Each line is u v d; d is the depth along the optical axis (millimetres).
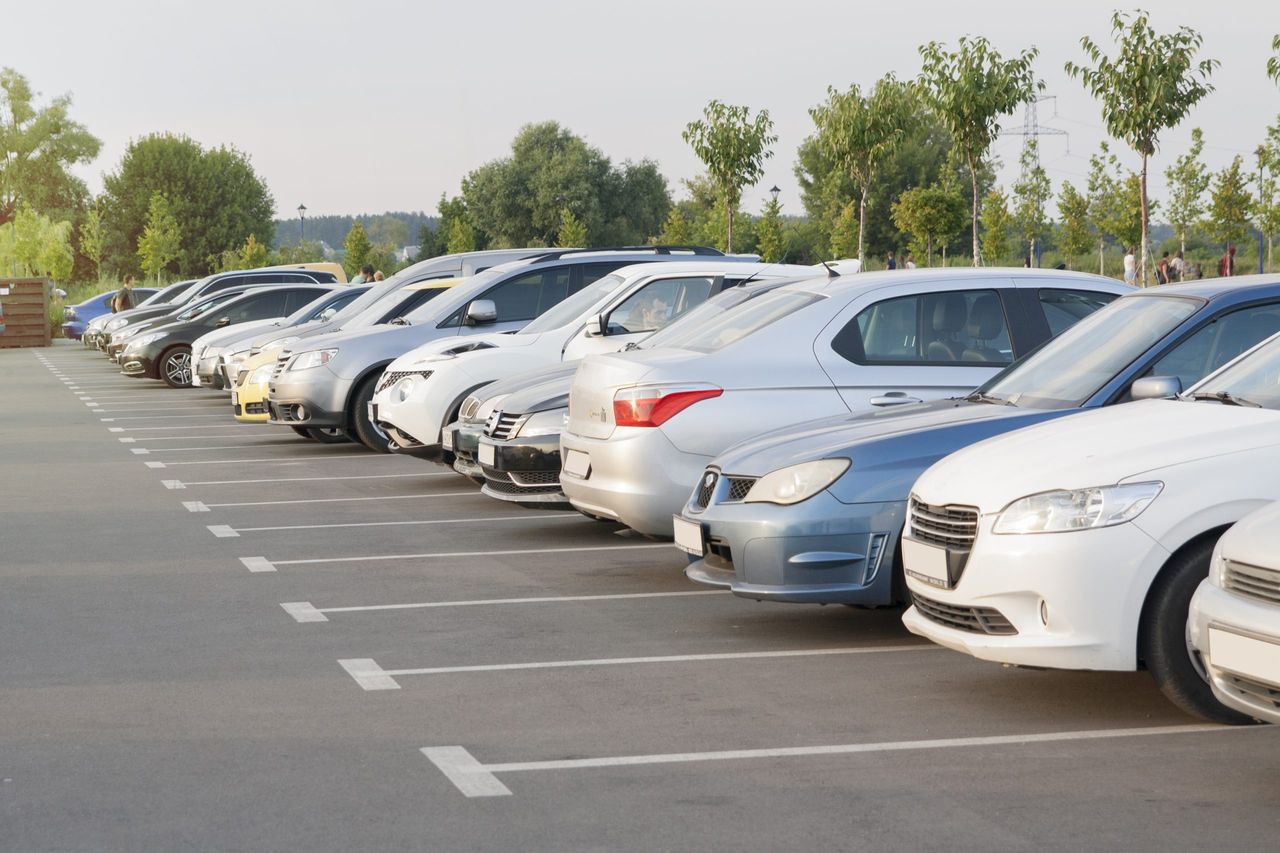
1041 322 10578
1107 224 63906
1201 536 6594
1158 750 6461
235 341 28250
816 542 8406
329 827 5539
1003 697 7441
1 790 6020
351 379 19516
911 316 10516
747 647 8695
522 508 14945
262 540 13094
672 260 16906
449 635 9086
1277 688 5398
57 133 119500
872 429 8766
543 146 115375
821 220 104125
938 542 7285
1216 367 8422
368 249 97188
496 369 15938
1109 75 32125
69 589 10773
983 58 37875
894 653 8500
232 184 116375
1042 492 6762
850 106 43250
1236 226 59156
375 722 7066
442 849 5285
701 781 6098
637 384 10344
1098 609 6586
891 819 5586
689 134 45844
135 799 5891
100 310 64438
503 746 6633
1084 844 5281
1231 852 5188
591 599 10227
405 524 13984
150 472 18719
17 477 18250
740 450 9078
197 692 7695
